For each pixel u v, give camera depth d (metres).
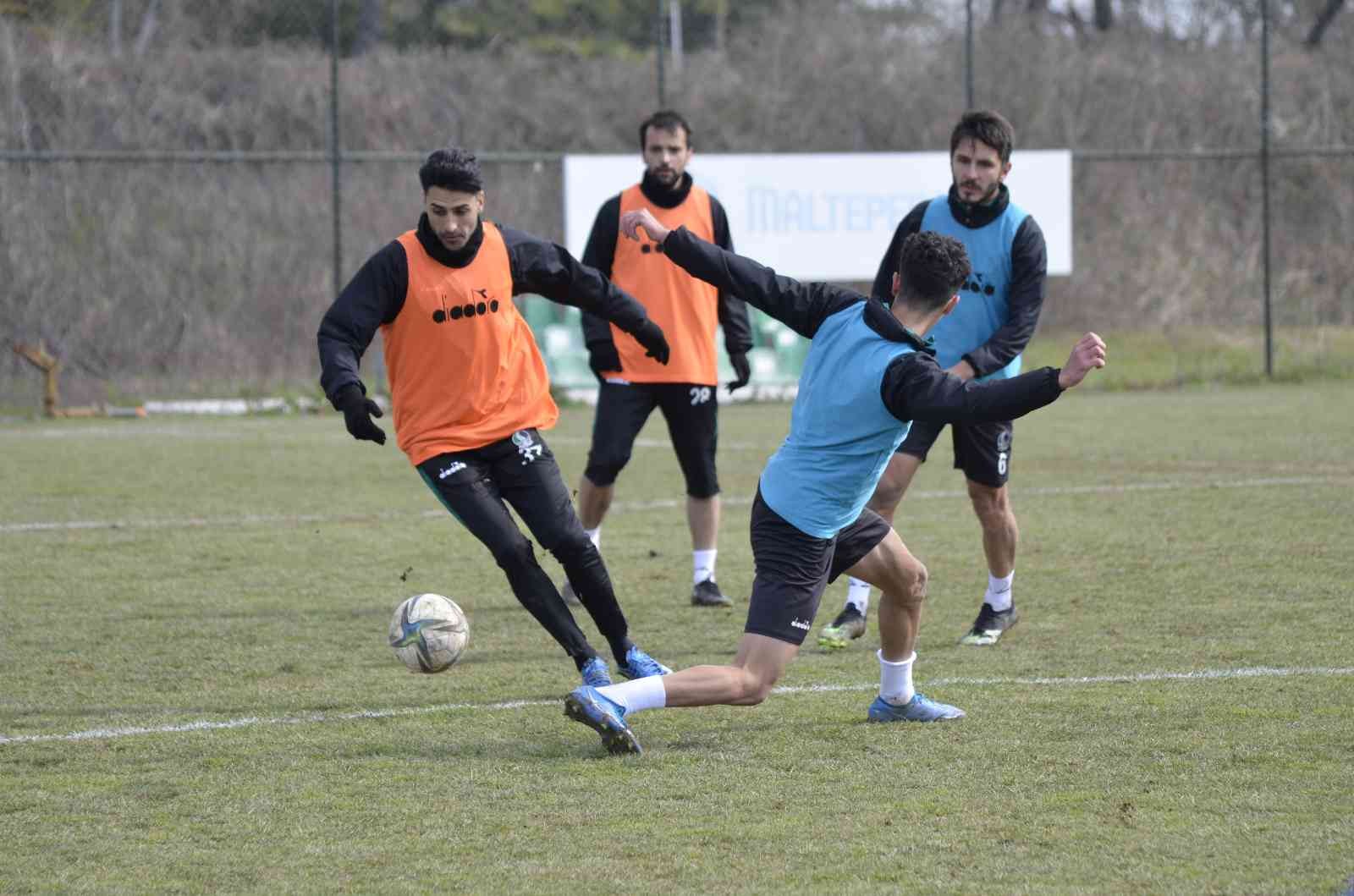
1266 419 24.77
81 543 14.38
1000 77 38.75
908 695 8.16
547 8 46.03
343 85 37.78
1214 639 10.03
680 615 11.24
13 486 18.30
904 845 6.22
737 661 7.50
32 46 35.97
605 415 11.82
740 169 28.55
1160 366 33.59
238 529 15.24
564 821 6.58
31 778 7.29
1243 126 39.09
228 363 32.72
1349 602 11.12
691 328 11.66
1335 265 38.16
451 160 8.11
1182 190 38.66
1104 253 37.72
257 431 25.20
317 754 7.68
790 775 7.22
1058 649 9.90
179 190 34.16
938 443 22.62
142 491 17.98
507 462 8.55
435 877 5.94
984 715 8.27
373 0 42.62
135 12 38.59
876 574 7.82
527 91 39.53
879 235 29.23
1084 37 40.44
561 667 9.64
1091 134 38.62
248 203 34.59
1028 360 34.25
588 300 8.82
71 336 32.12
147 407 29.02
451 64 39.44
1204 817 6.51
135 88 36.69
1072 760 7.38
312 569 13.06
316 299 34.12
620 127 39.44
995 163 10.10
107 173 33.47
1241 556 13.05
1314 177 38.94
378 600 11.79
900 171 29.23
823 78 39.06
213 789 7.09
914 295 7.16
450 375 8.42
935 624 10.76
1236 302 37.72
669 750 7.69
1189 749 7.53
